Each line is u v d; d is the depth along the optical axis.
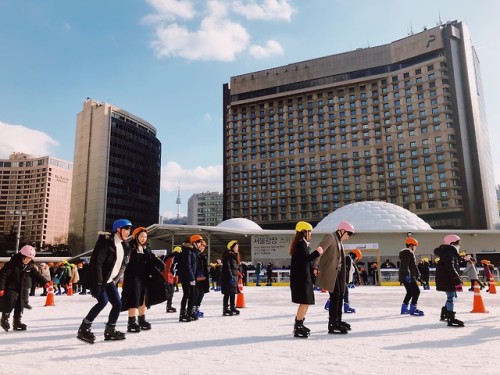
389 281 29.05
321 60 106.44
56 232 166.12
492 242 39.78
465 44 93.81
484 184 87.25
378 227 44.97
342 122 102.00
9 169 167.38
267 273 30.17
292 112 107.81
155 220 130.00
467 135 88.75
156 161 133.88
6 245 101.94
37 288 27.77
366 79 100.19
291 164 104.88
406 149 92.81
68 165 175.00
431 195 87.81
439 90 90.50
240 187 108.50
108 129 116.56
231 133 113.06
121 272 5.74
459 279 6.91
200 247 8.67
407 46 96.50
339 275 6.21
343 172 99.50
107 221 112.12
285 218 102.31
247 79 113.94
